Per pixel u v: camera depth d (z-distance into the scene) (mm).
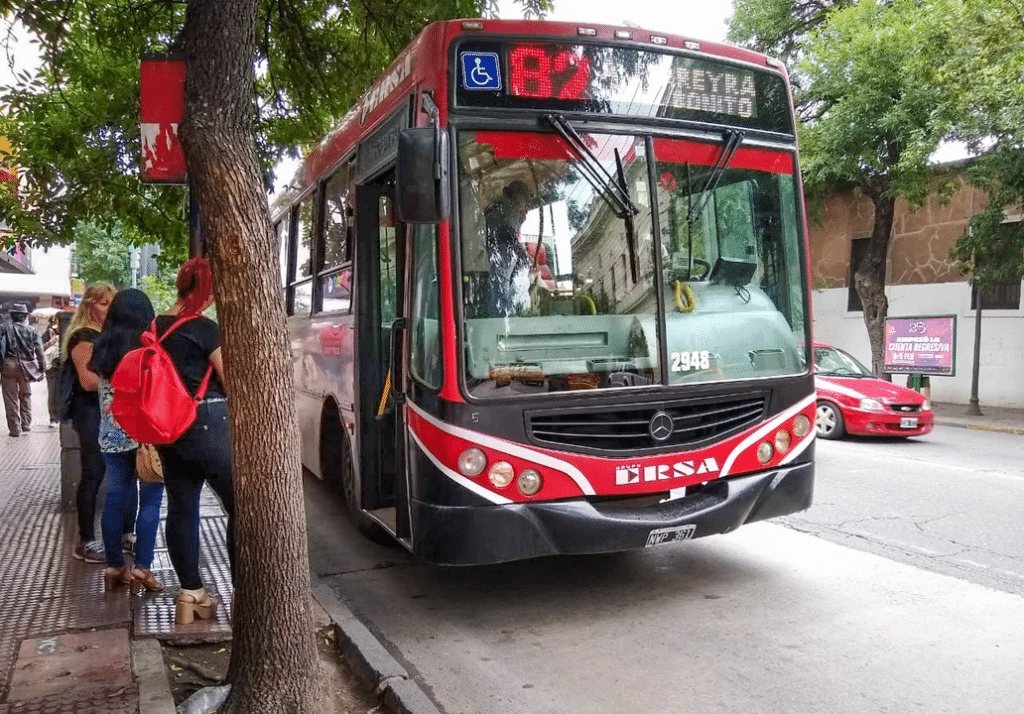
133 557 5891
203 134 3258
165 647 4438
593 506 4801
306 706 3512
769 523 7160
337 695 4184
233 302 3344
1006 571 5789
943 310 18281
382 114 5684
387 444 6328
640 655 4504
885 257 17750
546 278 4824
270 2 8219
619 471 4820
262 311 3375
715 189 5281
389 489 6340
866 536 6723
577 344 4852
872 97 15266
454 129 4711
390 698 3990
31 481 8570
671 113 5176
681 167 5180
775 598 5297
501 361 4695
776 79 5562
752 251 5406
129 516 5613
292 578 3490
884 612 5016
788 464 5426
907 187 15516
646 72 5113
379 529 6402
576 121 4922
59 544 6266
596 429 4828
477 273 4711
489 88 4797
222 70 3309
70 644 4355
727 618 4980
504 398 4668
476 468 4613
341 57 8867
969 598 5238
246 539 3461
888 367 15984
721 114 5340
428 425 4730
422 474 4773
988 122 13422
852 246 20172
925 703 3861
